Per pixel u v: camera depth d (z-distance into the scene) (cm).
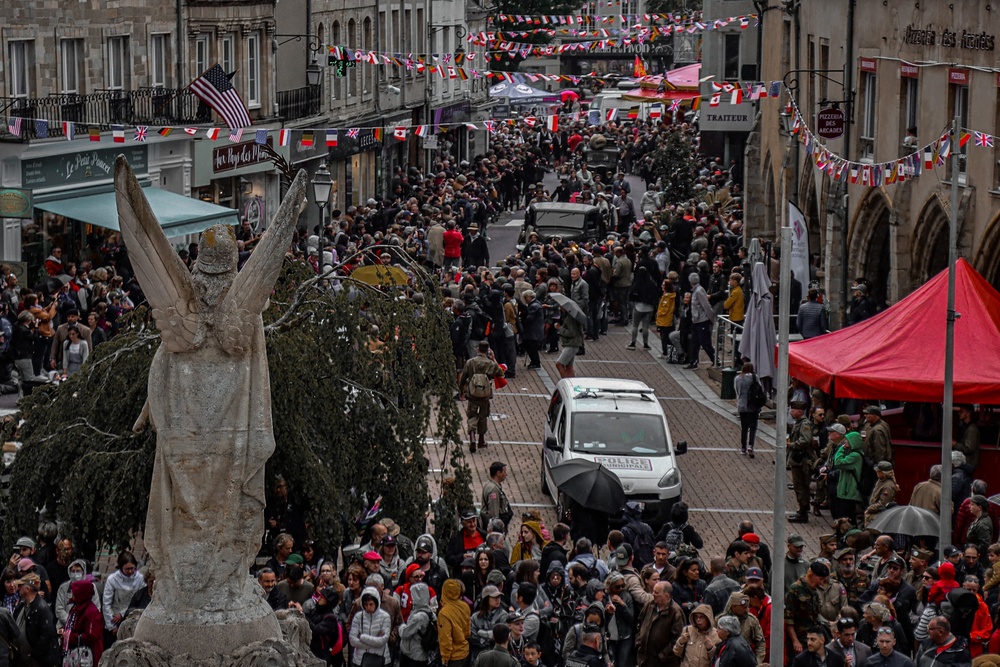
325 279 3606
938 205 5756
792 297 6147
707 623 2770
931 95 5891
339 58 7794
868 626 2856
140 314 3491
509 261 7269
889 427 4484
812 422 4559
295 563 2961
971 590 2975
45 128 5800
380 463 3500
